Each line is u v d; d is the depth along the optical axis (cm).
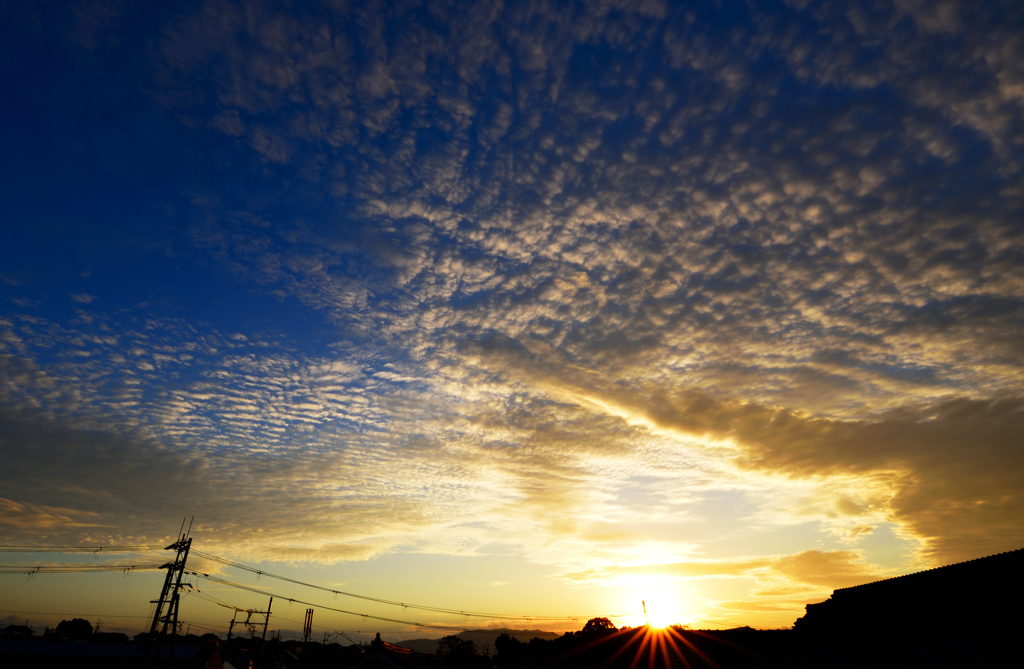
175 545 4044
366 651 2869
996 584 2195
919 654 2008
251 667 5994
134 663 5109
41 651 5025
